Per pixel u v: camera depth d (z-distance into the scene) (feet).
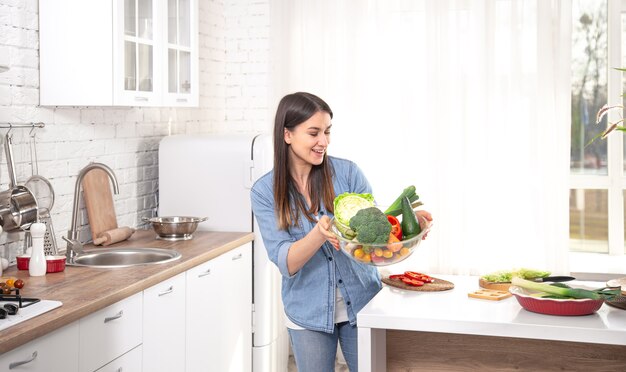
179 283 10.69
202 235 13.28
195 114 15.92
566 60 14.52
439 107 14.98
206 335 11.75
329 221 7.88
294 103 8.48
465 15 14.83
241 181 13.67
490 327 7.52
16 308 7.47
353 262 8.78
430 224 7.86
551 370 8.62
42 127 10.97
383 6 15.37
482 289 8.86
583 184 16.03
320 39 15.76
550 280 8.79
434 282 9.28
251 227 13.70
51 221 10.91
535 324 7.38
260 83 16.84
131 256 11.71
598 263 15.48
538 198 14.79
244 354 13.41
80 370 8.16
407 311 7.96
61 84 11.00
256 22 16.76
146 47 11.78
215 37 16.47
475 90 14.89
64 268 10.09
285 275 8.51
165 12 12.31
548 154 14.66
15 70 10.55
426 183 15.31
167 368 10.37
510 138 14.84
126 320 9.18
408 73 15.31
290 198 8.74
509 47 14.78
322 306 8.66
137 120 13.85
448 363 8.95
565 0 14.46
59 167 11.59
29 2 10.82
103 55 10.84
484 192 14.94
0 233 9.31
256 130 16.92
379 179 15.55
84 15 10.86
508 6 14.74
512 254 14.92
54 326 7.47
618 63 15.61
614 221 15.93
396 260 7.64
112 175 11.37
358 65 15.57
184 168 13.94
